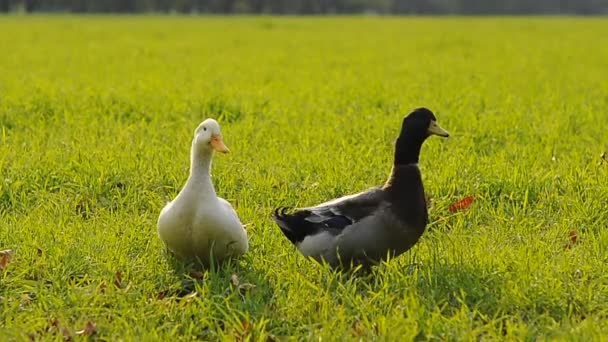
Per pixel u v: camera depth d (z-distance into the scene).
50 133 13.53
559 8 149.88
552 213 9.55
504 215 9.41
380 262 7.57
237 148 12.43
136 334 6.54
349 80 22.81
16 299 7.07
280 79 23.05
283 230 7.76
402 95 19.17
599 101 18.44
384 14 141.38
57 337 6.36
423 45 38.38
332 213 7.52
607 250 8.23
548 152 12.31
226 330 6.66
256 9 117.62
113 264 7.77
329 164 11.29
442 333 6.41
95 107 16.48
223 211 7.61
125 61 28.50
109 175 10.57
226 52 33.44
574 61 29.52
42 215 9.24
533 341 6.43
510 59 30.31
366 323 6.53
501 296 7.05
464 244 8.37
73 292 7.11
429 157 11.91
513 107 17.19
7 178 10.38
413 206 7.47
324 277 7.44
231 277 7.46
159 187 10.38
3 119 14.77
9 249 8.06
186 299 7.06
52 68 25.41
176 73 24.38
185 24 61.47
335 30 53.38
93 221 9.08
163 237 7.77
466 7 148.00
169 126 14.42
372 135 13.63
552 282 7.25
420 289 7.21
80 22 63.22
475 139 13.36
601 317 6.84
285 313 6.86
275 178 10.74
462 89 20.36
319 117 15.60
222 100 16.95
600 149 12.57
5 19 69.81
